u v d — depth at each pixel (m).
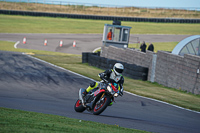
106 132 18.11
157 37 172.12
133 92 47.50
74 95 40.28
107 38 96.69
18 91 39.12
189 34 190.25
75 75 59.62
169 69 60.09
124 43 98.50
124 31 97.88
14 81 46.94
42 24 192.62
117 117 27.72
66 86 47.00
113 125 22.11
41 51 107.19
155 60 65.25
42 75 55.47
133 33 180.62
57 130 16.97
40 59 81.56
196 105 41.47
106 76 25.47
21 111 24.08
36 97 36.00
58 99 36.19
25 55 86.75
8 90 39.19
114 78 25.30
